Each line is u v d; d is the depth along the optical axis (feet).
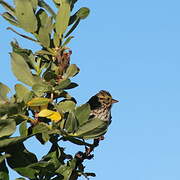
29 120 19.65
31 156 19.62
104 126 19.15
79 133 19.19
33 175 19.40
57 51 21.77
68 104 20.08
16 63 20.15
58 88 19.85
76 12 22.56
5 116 18.81
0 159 18.52
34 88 19.60
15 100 19.30
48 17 21.81
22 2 20.99
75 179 21.88
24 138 18.45
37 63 21.88
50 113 19.63
